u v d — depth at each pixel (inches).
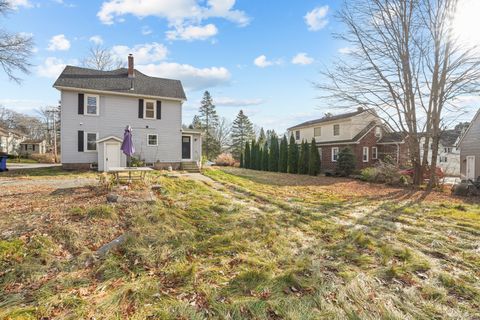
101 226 187.6
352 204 339.3
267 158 1128.2
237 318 99.5
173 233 182.5
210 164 1322.6
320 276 130.4
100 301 107.3
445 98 517.3
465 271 145.9
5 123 1919.3
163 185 368.2
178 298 112.7
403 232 216.4
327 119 1052.5
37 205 236.1
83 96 644.1
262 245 176.1
